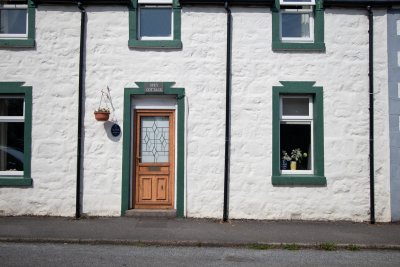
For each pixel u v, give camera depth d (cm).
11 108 909
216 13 899
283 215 875
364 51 895
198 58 891
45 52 891
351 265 586
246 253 647
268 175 879
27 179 870
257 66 891
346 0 888
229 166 879
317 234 753
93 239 691
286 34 927
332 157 881
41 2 891
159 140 905
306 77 890
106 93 887
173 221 839
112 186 877
